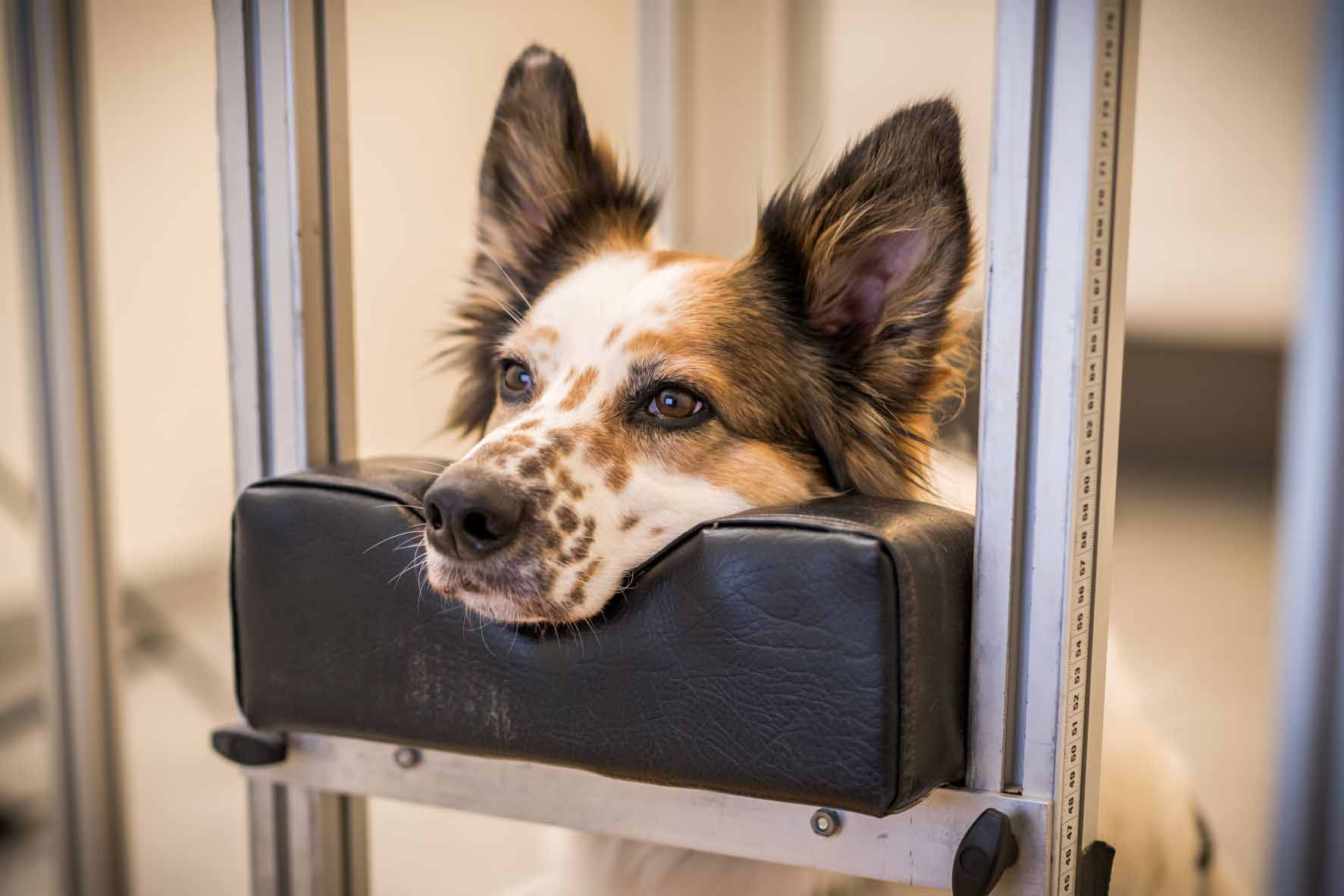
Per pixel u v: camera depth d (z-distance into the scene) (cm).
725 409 130
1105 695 144
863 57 322
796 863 110
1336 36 116
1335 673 125
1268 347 525
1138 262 529
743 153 317
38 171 209
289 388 132
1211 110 467
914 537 98
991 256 98
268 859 140
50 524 218
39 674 259
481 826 256
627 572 113
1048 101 95
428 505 108
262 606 120
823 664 93
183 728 292
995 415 100
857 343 132
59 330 213
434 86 272
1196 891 158
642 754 103
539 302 145
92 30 226
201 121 257
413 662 113
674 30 300
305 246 130
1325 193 117
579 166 156
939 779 101
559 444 122
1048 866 102
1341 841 127
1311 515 124
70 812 224
